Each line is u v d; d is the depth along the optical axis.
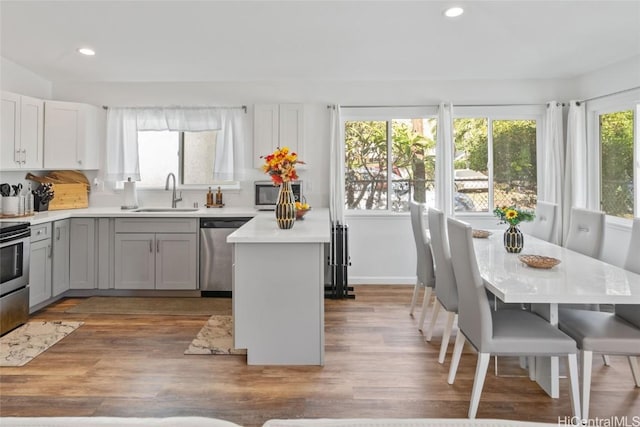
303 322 2.79
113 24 3.36
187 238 4.32
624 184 4.09
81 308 3.97
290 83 4.82
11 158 3.91
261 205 4.65
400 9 3.09
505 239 2.98
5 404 2.28
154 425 0.76
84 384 2.51
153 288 4.33
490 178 4.93
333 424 0.81
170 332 3.37
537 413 2.22
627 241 3.89
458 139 4.93
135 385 2.50
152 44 3.74
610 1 2.92
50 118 4.33
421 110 4.81
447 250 2.84
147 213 4.27
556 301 1.98
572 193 4.48
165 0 2.99
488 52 3.90
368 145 4.99
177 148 4.98
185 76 4.59
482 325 2.12
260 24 3.35
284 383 2.54
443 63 4.20
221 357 2.91
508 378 2.62
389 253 4.94
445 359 2.90
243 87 4.82
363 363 2.82
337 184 4.74
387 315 3.81
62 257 4.15
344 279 4.41
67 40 3.67
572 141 4.46
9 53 3.95
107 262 4.31
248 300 2.79
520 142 4.91
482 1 2.96
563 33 3.44
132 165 4.80
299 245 2.78
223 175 4.81
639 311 2.23
